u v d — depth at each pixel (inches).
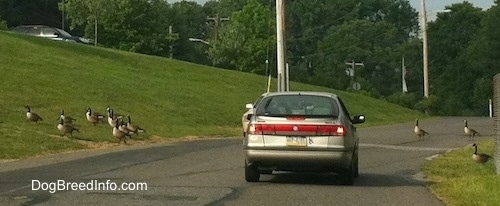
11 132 995.3
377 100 2453.2
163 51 3198.8
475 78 3533.5
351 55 3988.7
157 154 874.1
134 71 1900.8
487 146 1106.1
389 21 4690.0
